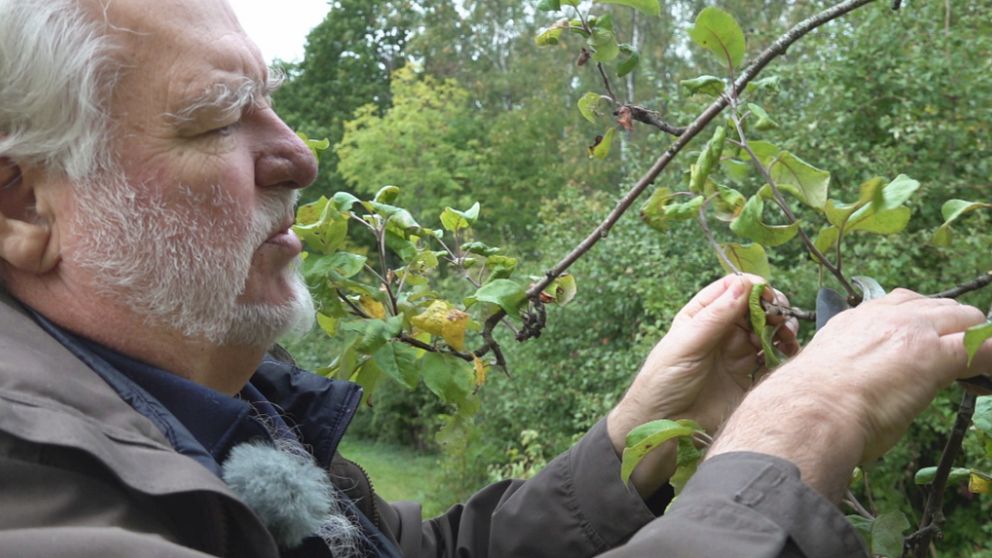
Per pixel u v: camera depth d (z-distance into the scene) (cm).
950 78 526
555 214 946
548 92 1728
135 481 90
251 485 107
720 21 139
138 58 110
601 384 707
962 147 514
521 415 764
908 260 470
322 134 2327
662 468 143
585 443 148
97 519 88
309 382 138
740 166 147
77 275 112
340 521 124
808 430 101
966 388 111
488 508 159
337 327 165
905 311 108
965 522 473
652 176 153
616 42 158
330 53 2656
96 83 108
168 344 116
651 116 154
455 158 1703
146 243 111
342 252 159
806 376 105
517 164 1647
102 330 113
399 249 165
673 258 647
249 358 124
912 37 551
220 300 115
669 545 92
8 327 102
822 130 578
